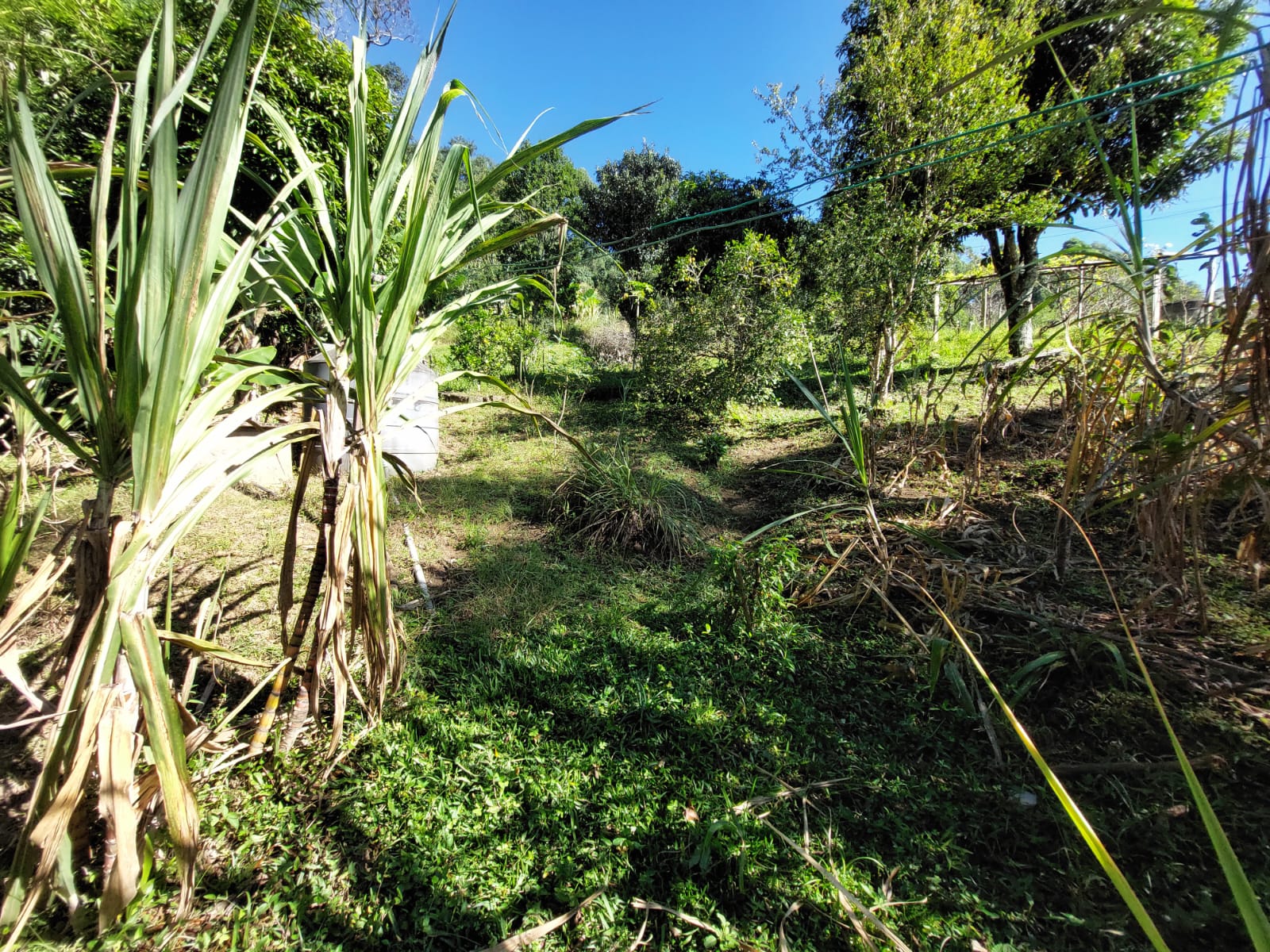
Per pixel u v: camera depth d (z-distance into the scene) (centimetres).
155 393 107
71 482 338
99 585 115
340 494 165
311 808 166
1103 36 639
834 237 623
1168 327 239
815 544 347
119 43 290
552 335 881
